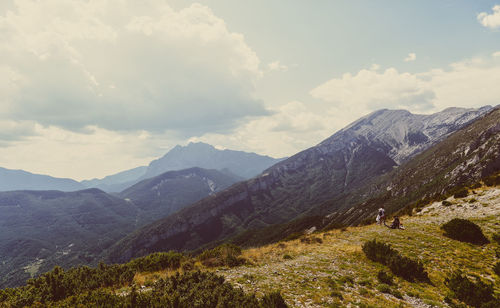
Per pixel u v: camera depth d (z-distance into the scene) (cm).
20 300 1118
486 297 1061
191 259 1873
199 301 952
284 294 1141
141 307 934
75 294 1188
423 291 1203
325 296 1122
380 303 1062
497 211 2225
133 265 1703
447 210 2773
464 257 1548
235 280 1341
